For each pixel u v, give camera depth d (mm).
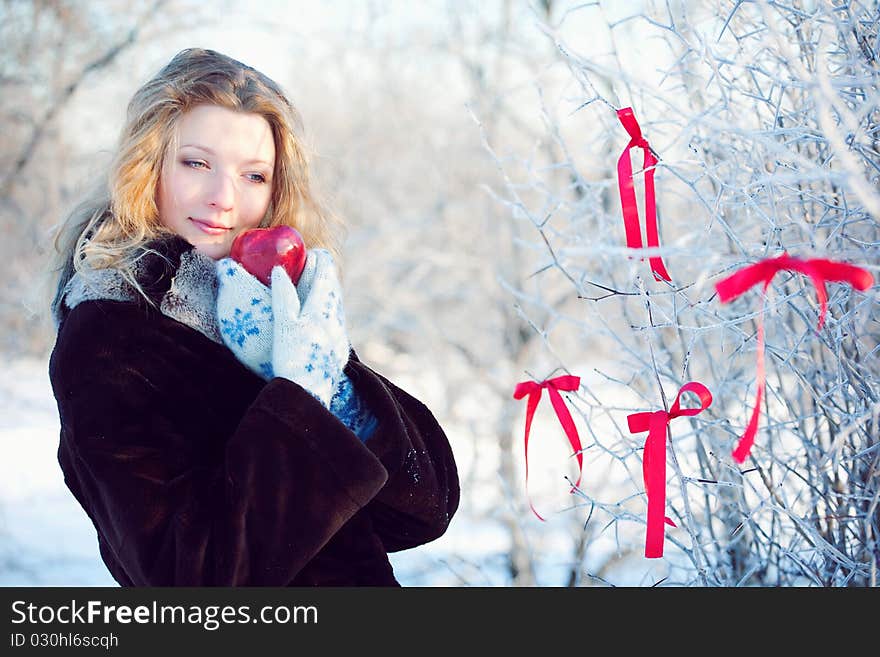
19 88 8258
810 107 1577
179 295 1589
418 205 8281
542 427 7566
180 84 1671
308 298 1627
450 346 6883
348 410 1715
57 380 1508
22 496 7117
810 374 1758
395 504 1692
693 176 1846
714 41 1713
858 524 1701
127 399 1480
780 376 1783
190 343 1577
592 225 2309
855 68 1470
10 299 7973
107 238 1635
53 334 1799
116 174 1642
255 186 1729
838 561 1641
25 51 8117
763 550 2021
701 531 1928
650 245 1605
